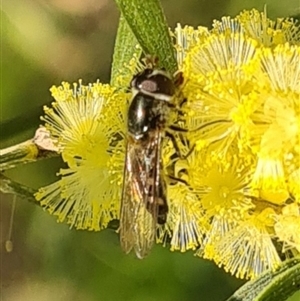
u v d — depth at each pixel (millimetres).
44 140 50
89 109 49
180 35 48
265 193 45
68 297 83
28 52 83
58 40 83
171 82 46
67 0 83
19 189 49
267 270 46
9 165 49
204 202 47
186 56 47
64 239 83
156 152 47
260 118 45
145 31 45
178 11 74
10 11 83
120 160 49
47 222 84
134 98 47
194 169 46
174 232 48
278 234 46
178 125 47
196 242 48
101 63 83
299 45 47
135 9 45
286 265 46
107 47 83
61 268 84
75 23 84
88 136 49
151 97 46
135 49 49
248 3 67
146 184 47
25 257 86
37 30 83
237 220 47
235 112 45
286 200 46
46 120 49
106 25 84
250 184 45
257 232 46
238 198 46
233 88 46
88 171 49
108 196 49
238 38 46
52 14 84
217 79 46
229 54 46
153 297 78
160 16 45
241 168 46
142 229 46
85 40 84
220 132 46
